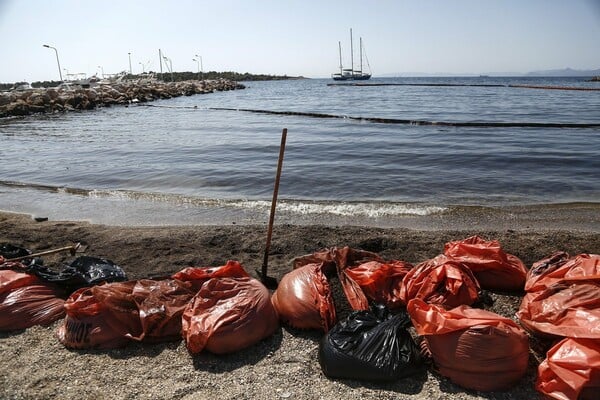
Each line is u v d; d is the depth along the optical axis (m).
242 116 34.09
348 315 4.90
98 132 24.75
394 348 4.16
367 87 99.62
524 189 11.60
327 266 5.90
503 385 3.97
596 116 30.23
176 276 5.38
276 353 4.58
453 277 5.15
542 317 4.49
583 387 3.55
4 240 7.80
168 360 4.48
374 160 15.29
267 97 65.94
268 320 4.82
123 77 116.38
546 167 14.00
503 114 32.19
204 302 4.86
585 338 3.83
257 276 6.31
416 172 13.49
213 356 4.54
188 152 17.44
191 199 10.89
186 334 4.56
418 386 4.05
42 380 4.19
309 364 4.38
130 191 11.76
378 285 5.50
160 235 7.99
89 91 49.12
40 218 9.24
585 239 7.61
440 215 9.55
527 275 5.67
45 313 5.18
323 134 22.28
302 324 4.92
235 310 4.69
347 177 12.99
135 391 4.03
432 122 26.00
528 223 8.99
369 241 7.45
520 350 4.00
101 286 5.08
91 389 4.07
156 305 4.86
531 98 52.31
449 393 3.96
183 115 35.94
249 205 10.39
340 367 4.11
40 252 6.93
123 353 4.62
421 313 4.34
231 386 4.07
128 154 17.20
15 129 26.77
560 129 23.44
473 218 9.34
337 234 7.91
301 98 61.56
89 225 8.73
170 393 3.98
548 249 7.20
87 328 4.71
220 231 8.12
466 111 35.22
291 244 7.46
